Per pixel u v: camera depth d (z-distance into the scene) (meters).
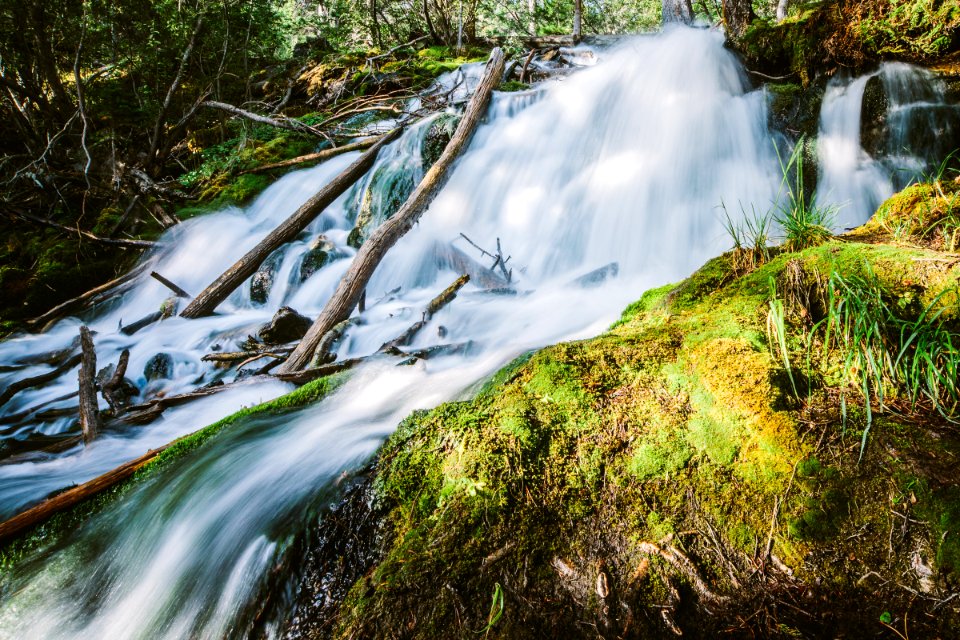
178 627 1.99
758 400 1.96
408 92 12.83
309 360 4.50
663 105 7.27
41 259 8.13
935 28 5.59
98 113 11.40
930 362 1.85
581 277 5.41
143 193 9.36
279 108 13.54
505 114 9.04
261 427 2.86
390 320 5.11
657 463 1.90
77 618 2.10
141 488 2.60
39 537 2.45
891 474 1.69
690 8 14.01
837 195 5.76
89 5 9.87
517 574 1.71
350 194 8.58
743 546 1.68
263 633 1.85
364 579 1.81
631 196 6.53
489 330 4.48
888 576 1.52
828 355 2.13
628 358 2.32
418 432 2.21
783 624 1.51
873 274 2.28
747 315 2.43
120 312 7.44
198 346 5.61
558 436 2.04
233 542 2.15
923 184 3.15
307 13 20.23
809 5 7.27
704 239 5.89
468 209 7.48
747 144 6.45
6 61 9.67
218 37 11.31
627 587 1.65
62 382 5.22
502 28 20.78
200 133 11.65
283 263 7.27
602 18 22.95
